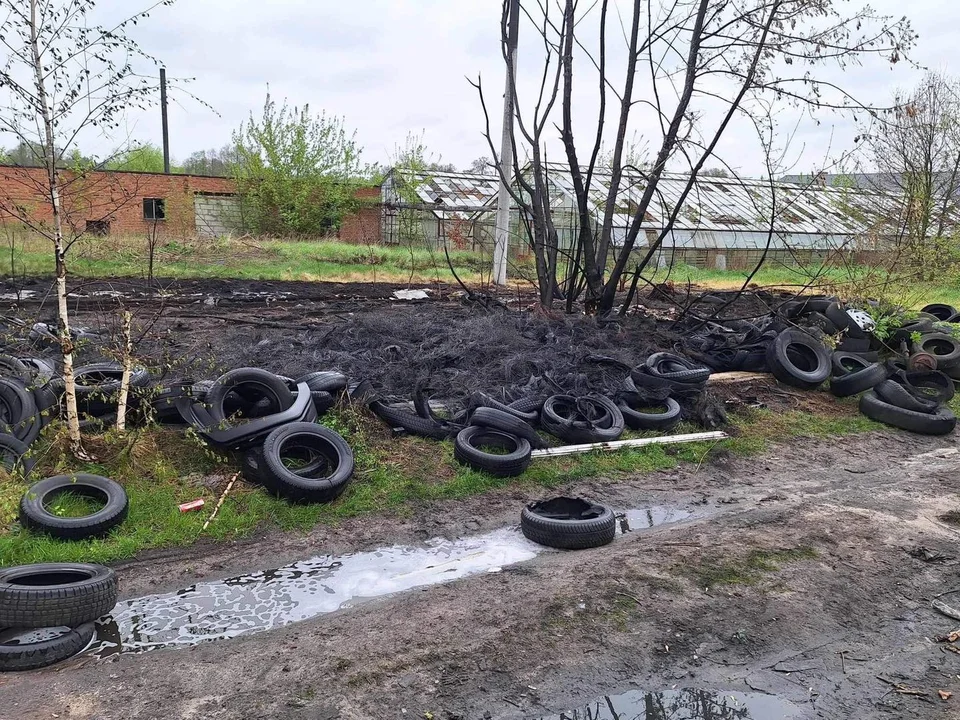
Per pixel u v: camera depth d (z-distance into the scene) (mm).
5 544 5414
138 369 7762
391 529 6562
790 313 13656
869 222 20859
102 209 26109
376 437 8234
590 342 11703
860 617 5191
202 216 38938
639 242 30922
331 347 11031
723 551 6137
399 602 5207
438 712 4012
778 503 7555
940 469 8938
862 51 11352
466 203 39594
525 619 4961
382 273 25391
